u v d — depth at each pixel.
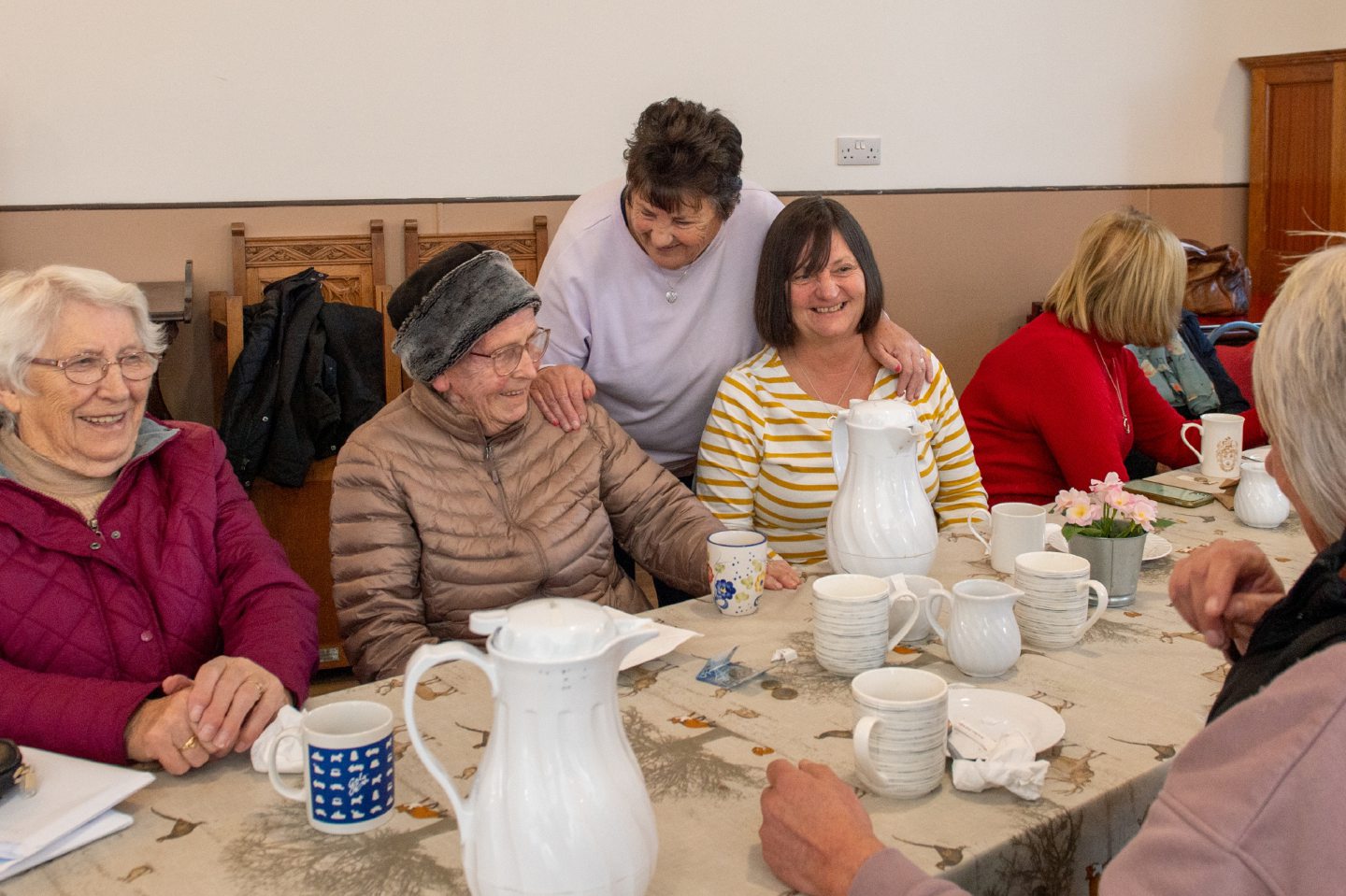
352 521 1.76
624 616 0.95
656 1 4.05
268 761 1.10
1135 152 5.11
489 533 1.80
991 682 1.36
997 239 4.85
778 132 4.37
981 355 4.93
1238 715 0.81
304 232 3.71
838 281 2.06
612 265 2.24
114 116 3.48
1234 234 5.44
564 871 0.87
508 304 1.73
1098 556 1.60
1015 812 1.07
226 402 3.21
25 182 3.43
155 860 1.02
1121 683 1.35
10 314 1.39
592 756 0.89
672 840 1.03
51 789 1.10
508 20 3.84
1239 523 2.02
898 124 4.57
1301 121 5.05
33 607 1.44
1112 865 0.84
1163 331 2.43
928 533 1.64
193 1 3.50
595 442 1.95
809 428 2.14
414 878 0.98
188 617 1.54
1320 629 0.83
